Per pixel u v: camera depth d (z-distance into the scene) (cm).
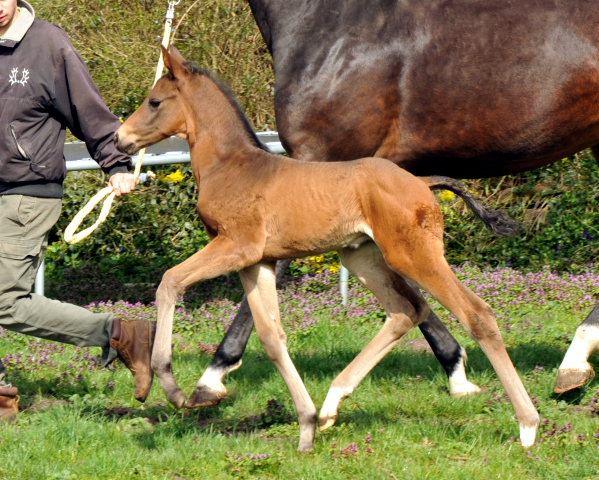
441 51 645
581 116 645
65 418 580
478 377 712
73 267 1159
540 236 1186
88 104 586
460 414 617
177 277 536
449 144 659
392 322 564
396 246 520
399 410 628
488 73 638
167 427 580
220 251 549
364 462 509
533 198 1211
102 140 593
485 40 640
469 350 807
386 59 651
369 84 652
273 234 546
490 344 521
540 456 513
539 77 634
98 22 1266
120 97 1216
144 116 594
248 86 1246
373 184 521
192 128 588
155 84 601
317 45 662
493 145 655
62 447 536
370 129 659
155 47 1244
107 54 1227
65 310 580
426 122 655
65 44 582
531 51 634
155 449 539
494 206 1212
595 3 632
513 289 1014
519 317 929
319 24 666
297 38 671
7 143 568
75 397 640
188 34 1278
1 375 601
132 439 560
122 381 696
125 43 1241
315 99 657
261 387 685
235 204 552
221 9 1276
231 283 1116
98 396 654
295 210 536
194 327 899
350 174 529
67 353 777
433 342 669
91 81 594
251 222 547
